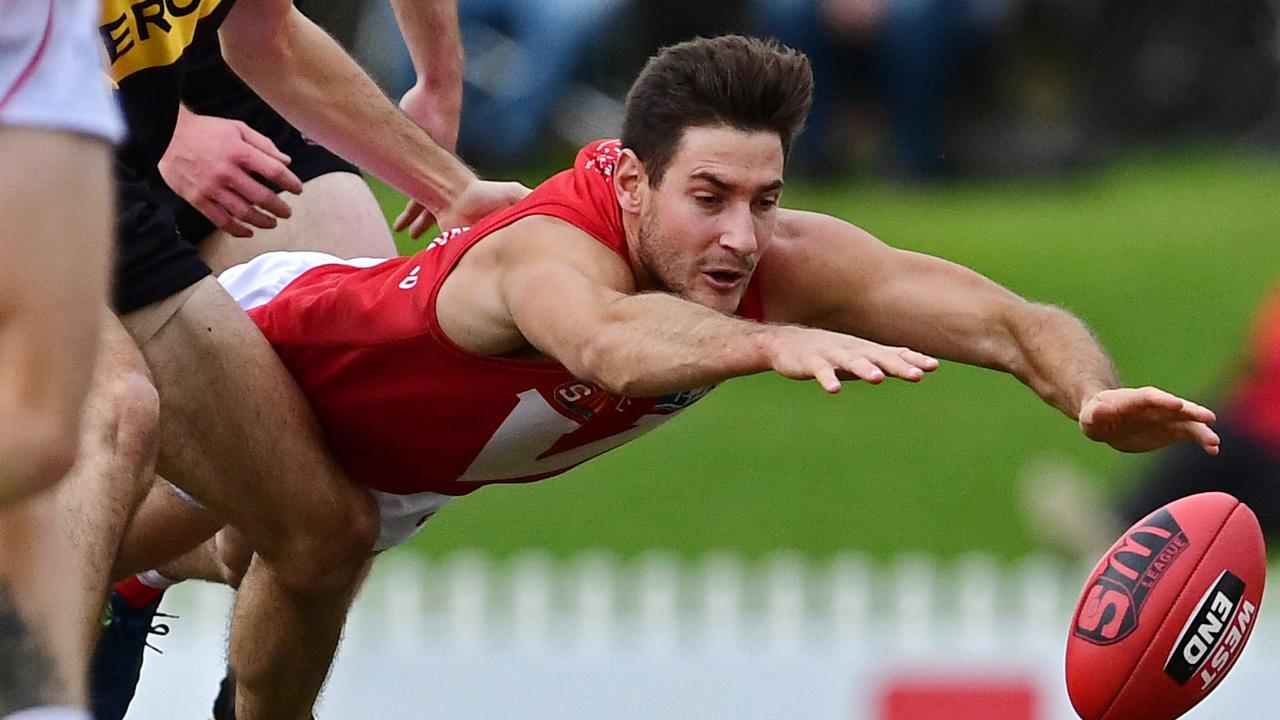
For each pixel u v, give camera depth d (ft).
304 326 54.80
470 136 166.50
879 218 162.61
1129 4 185.88
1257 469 107.34
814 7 166.20
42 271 36.35
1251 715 97.91
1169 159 187.73
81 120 37.04
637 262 49.55
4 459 36.01
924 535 125.39
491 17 166.50
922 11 167.32
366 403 54.24
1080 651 47.26
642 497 132.26
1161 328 145.07
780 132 48.57
